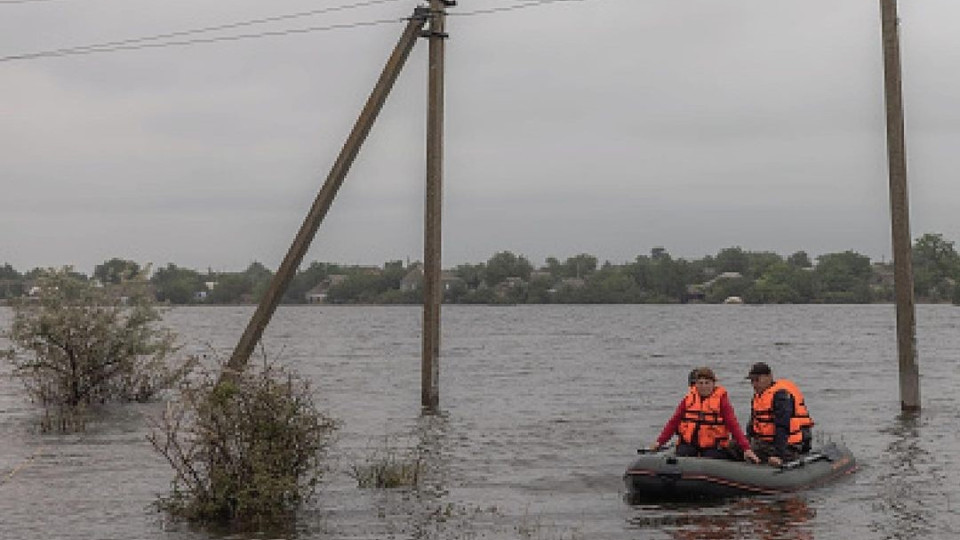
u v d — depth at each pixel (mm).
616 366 41312
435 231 21562
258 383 11969
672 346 59469
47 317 22828
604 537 10945
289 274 18953
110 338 23406
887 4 20656
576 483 14203
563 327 97125
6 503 12758
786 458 13508
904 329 21516
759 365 13852
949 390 28016
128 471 15031
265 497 11609
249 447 11820
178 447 12016
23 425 19984
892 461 15719
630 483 12922
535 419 21906
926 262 182250
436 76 20641
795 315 139625
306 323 120875
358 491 13391
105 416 21281
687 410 13320
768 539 10805
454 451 17188
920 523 11469
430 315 22000
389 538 10898
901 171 20703
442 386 31031
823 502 12477
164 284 192000
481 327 98562
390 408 23797
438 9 20391
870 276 197875
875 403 24594
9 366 33625
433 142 20781
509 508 12430
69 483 14109
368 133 19266
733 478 12555
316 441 12438
